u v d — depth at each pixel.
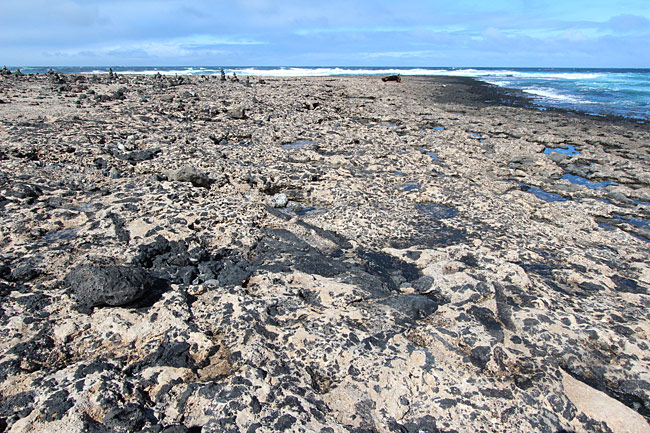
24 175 9.80
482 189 11.93
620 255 8.66
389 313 5.99
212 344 5.16
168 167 11.32
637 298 6.86
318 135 17.25
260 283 6.55
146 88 28.75
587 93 43.94
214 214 8.54
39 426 3.96
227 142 15.26
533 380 4.96
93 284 5.41
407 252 8.02
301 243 8.21
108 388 4.38
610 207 11.21
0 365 4.56
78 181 9.95
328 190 10.97
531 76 90.12
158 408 4.30
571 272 7.62
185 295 6.04
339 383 4.78
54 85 27.80
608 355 5.58
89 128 14.77
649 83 62.81
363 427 4.26
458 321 5.92
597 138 19.80
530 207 10.99
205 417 4.20
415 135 18.97
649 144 18.70
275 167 12.38
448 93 40.50
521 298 6.60
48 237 7.39
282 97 28.14
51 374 4.59
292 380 4.70
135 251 6.98
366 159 14.21
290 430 4.01
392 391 4.69
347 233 8.88
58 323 5.25
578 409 4.62
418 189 11.48
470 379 4.85
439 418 4.43
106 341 5.12
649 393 5.04
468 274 7.02
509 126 22.22
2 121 14.83
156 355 4.92
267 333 5.41
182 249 7.31
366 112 25.52
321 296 6.34
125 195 9.20
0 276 6.03
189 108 21.22
